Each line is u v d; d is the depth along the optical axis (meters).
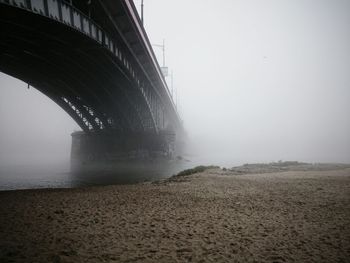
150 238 7.79
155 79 58.50
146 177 39.22
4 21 23.48
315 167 41.53
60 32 28.02
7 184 31.05
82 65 39.78
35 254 6.41
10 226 8.84
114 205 12.64
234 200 14.00
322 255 6.64
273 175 28.61
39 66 40.28
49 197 15.14
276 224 9.40
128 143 70.19
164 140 72.69
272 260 6.33
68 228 8.66
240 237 7.96
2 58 36.81
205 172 32.22
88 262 6.04
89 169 54.06
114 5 30.73
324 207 12.26
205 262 6.19
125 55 40.78
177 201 13.73
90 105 59.94
